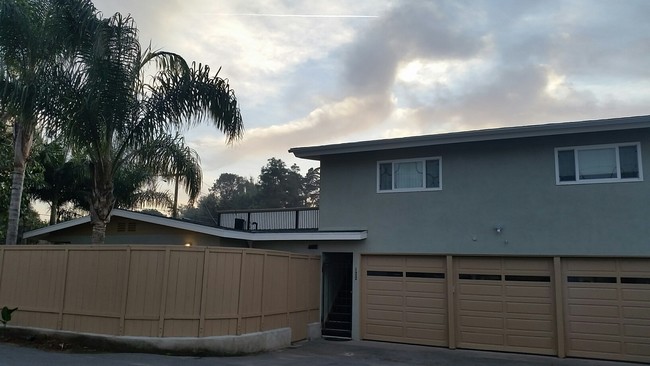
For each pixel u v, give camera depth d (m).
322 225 15.91
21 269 12.61
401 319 14.51
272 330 12.89
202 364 10.17
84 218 17.77
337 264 16.55
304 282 14.74
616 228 12.41
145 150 14.08
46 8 12.68
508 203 13.61
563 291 12.82
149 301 11.12
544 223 13.15
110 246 11.58
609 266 12.50
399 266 14.79
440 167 14.53
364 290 15.10
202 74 13.40
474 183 14.06
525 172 13.52
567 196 13.00
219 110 13.25
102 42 12.05
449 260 14.07
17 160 15.17
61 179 23.67
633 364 11.91
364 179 15.53
